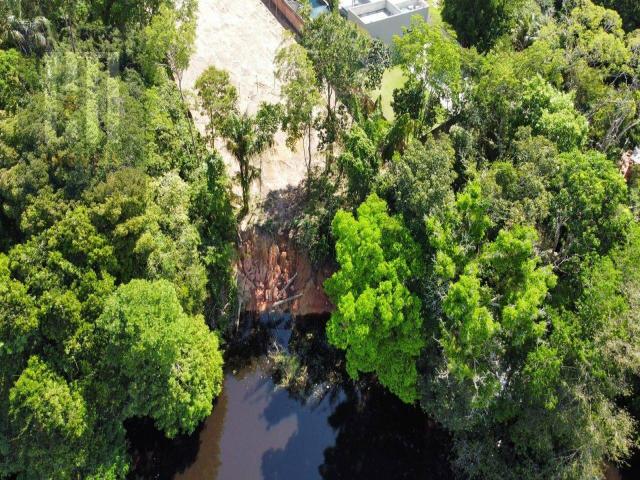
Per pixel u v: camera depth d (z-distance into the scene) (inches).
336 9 3014.3
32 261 1966.0
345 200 2496.3
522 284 1937.7
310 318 2733.8
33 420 1875.0
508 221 2057.1
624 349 1918.1
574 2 3238.2
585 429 1921.8
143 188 2117.4
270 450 2377.0
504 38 3065.9
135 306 1930.4
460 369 1879.9
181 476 2289.6
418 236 2144.4
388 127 2623.0
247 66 3331.7
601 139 2667.3
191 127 2711.6
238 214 2714.1
